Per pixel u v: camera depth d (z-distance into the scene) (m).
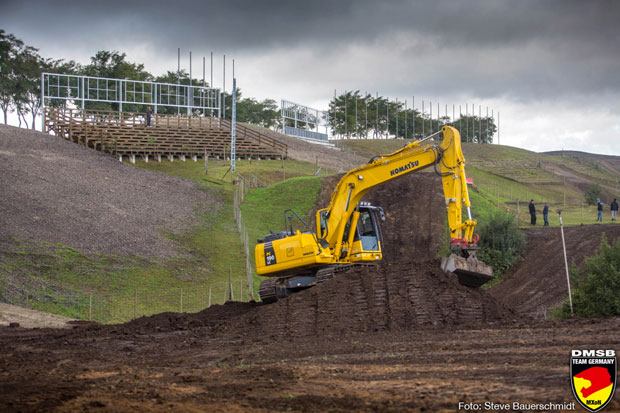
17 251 32.28
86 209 40.88
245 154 65.06
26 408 8.81
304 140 88.75
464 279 18.84
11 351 16.58
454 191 18.73
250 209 46.09
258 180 54.94
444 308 17.23
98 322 25.70
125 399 9.43
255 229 42.25
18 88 88.00
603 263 23.19
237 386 10.34
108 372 12.55
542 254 36.78
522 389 8.91
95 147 59.09
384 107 134.88
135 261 34.38
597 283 22.92
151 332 19.84
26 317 24.16
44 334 20.47
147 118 64.50
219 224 42.81
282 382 10.49
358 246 21.34
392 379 10.21
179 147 61.47
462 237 18.53
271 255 21.83
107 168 52.22
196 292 31.38
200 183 52.09
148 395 9.69
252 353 14.55
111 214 40.94
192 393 9.85
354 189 21.05
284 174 57.41
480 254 36.22
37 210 38.69
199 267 35.09
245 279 34.06
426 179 47.31
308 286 21.83
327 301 17.86
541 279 33.59
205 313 23.48
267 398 9.29
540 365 10.38
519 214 50.25
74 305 27.50
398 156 20.08
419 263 18.45
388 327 16.97
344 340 15.54
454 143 18.78
